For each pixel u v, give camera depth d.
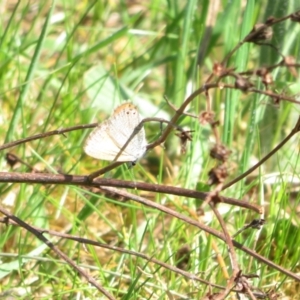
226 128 7.07
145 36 10.39
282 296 6.17
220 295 4.54
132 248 6.43
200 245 6.36
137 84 9.00
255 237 6.30
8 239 6.84
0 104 7.98
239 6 8.30
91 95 8.32
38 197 6.91
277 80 7.64
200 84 8.52
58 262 6.16
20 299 5.94
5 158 6.75
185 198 7.26
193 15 8.23
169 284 6.29
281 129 7.88
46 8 10.45
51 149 7.46
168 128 4.79
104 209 7.46
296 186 7.47
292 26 7.51
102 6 9.80
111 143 4.65
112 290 6.09
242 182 6.68
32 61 6.86
